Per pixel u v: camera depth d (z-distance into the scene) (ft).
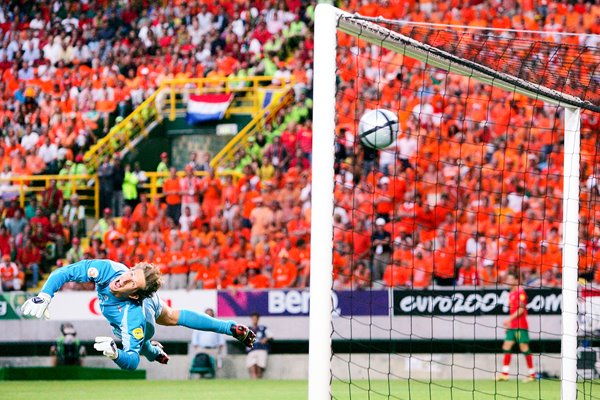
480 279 218.18
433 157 251.19
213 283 225.76
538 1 285.23
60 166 272.31
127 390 176.86
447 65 101.14
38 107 286.66
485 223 231.91
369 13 291.38
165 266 230.07
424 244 225.15
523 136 254.27
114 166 261.44
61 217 253.24
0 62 297.12
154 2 303.07
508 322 188.24
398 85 270.67
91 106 285.84
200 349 205.36
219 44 293.84
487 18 285.84
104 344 79.25
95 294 207.62
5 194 263.08
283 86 279.90
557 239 227.61
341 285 219.41
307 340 204.03
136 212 248.11
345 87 270.26
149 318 89.66
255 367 203.41
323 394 80.07
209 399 158.81
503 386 180.45
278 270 223.30
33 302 82.17
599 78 109.81
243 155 264.93
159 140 280.72
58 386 187.62
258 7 295.48
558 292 196.85
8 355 207.10
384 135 104.73
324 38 82.69
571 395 106.83
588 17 282.56
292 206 240.94
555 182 243.19
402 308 200.95
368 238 224.12
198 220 241.14
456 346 198.80
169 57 294.05
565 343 107.55
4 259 236.43
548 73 109.50
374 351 201.26
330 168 81.87
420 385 183.01
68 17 304.30
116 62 294.87
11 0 310.65
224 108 276.62
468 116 260.01
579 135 109.70
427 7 290.35
